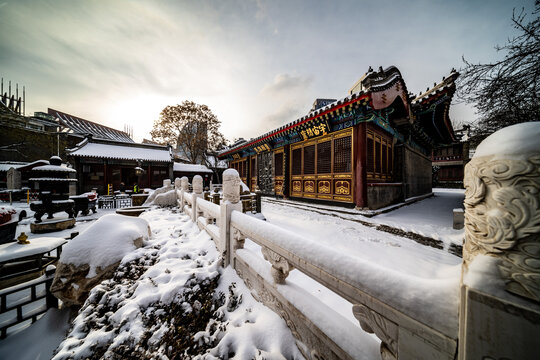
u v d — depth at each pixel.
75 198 7.77
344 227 4.91
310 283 2.39
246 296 2.15
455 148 21.89
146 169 19.20
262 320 1.75
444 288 0.78
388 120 7.87
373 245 3.65
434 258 3.08
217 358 1.53
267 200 10.41
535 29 3.24
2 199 12.99
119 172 17.86
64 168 6.33
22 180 15.37
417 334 0.80
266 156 11.59
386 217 6.05
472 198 0.68
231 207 2.74
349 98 6.07
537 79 3.44
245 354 1.48
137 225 3.60
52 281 2.65
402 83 6.59
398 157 8.98
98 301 2.29
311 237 4.13
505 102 3.99
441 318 0.73
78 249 2.70
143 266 2.80
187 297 2.21
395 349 0.90
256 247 3.31
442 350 0.72
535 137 0.54
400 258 3.08
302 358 1.45
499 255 0.59
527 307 0.50
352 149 6.80
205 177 23.17
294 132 8.88
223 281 2.46
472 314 0.61
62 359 1.70
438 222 5.37
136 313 2.01
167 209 8.15
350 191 6.94
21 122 14.07
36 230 5.75
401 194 8.82
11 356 2.12
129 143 19.91
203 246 3.39
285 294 1.60
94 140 18.39
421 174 12.16
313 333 1.36
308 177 8.64
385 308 0.92
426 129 10.43
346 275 1.07
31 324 2.49
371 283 0.96
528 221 0.51
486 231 0.63
